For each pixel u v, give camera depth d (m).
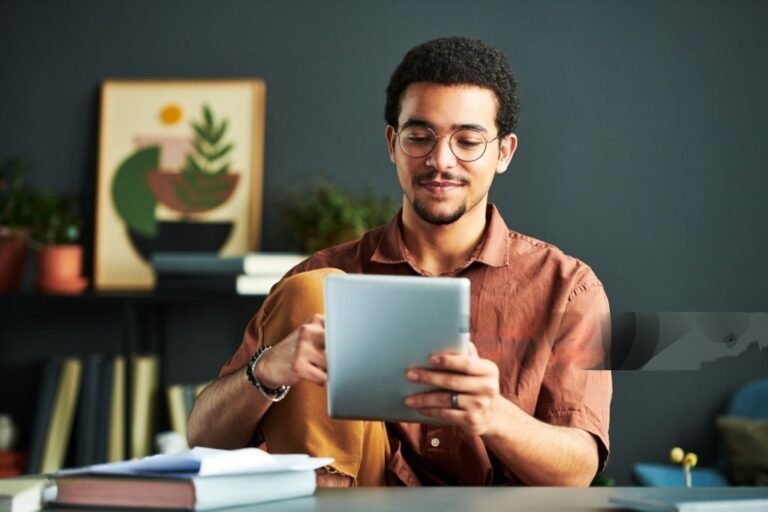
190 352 4.42
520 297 2.21
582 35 4.28
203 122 4.40
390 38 4.36
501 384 2.12
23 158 4.46
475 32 4.32
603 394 2.15
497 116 2.13
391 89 2.17
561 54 4.29
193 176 4.39
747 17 4.24
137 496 1.45
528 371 2.12
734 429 4.09
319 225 4.09
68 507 1.47
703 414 4.25
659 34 4.27
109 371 4.17
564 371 2.14
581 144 4.28
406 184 2.13
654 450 4.27
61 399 4.18
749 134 4.25
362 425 1.90
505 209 4.30
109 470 1.46
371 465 2.01
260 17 4.40
